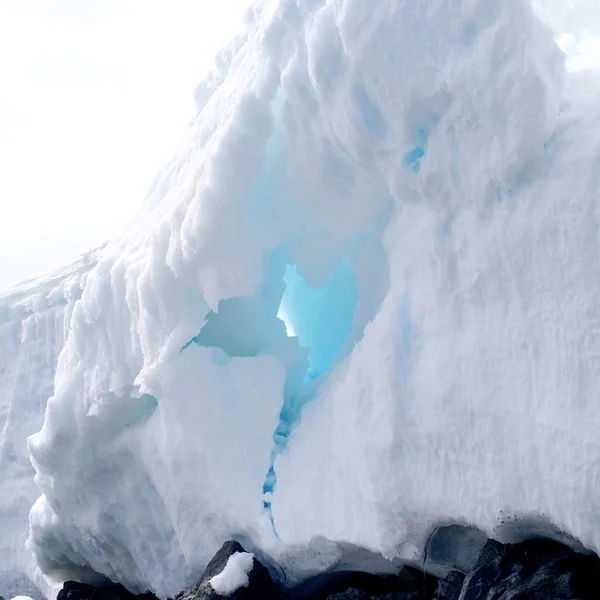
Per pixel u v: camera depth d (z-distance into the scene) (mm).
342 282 6656
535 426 4012
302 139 5699
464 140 4477
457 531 4871
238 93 6469
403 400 4801
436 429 4539
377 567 5523
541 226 4047
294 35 5770
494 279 4352
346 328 6750
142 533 7504
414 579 5387
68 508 8289
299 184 5891
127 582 8234
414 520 4773
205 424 6406
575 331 3857
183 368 6535
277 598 5754
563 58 4340
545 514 3949
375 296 5730
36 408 14641
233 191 5855
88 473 7863
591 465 3689
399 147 4910
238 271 5938
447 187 4664
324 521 5379
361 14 4887
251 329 6691
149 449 7020
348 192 5715
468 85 4352
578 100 4367
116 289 7363
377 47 4801
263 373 6430
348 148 5297
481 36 4336
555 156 4086
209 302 6062
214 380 6500
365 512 5113
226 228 5879
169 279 6422
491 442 4238
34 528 9031
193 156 7715
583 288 3850
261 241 5996
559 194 3979
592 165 3893
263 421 6277
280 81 5875
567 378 3877
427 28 4613
